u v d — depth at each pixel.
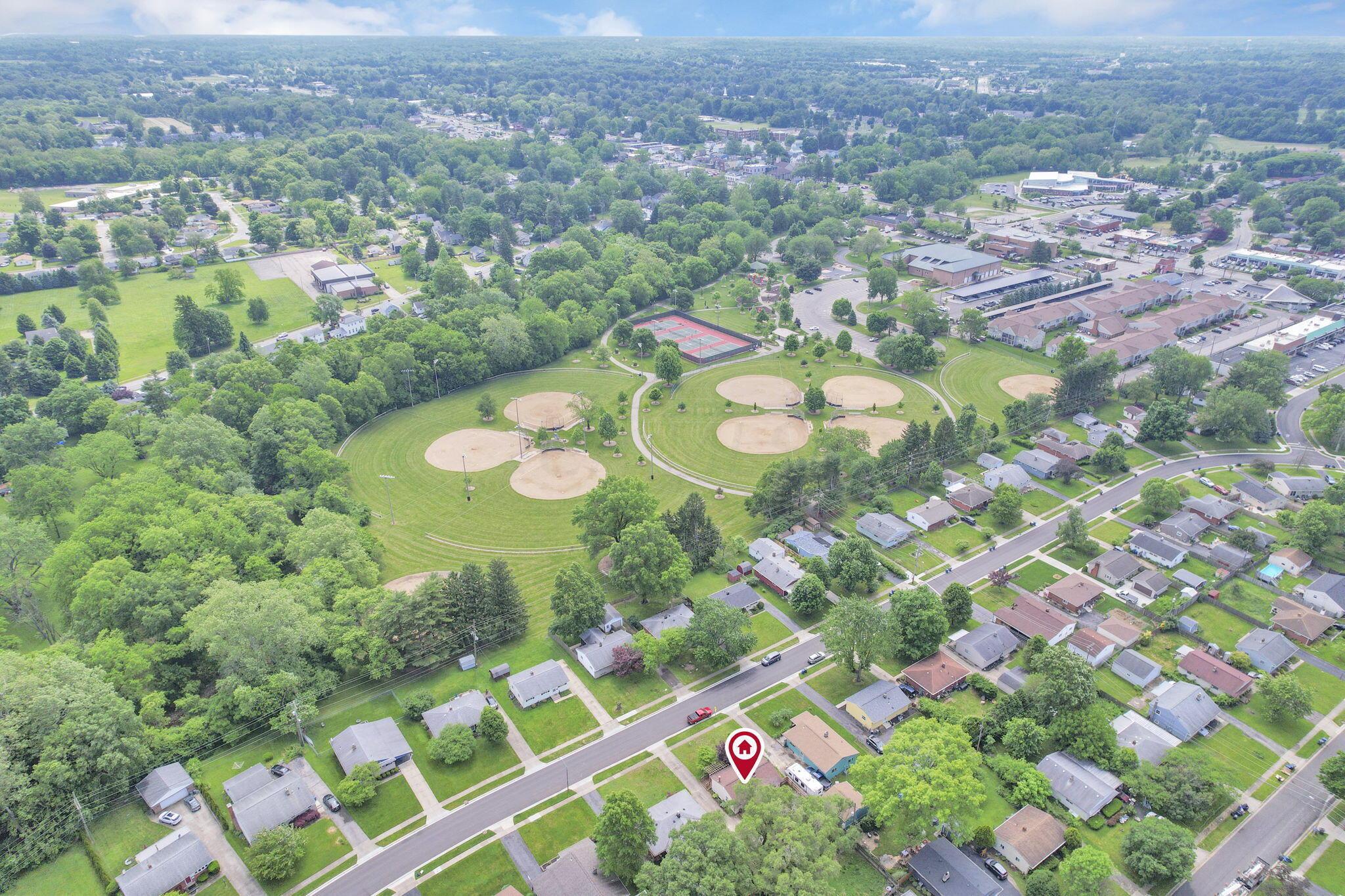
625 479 161.88
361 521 174.50
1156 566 158.12
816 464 178.38
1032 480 191.75
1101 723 111.38
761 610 148.38
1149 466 196.62
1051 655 117.44
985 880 93.12
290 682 119.06
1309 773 111.12
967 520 175.00
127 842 101.31
